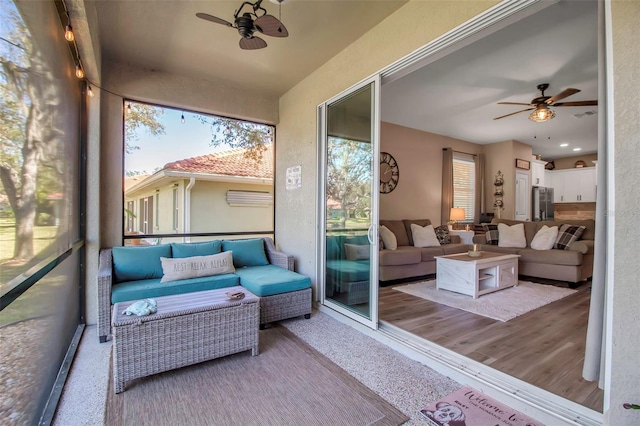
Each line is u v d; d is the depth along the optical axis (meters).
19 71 1.35
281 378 2.14
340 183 3.34
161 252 3.37
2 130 1.17
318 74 3.64
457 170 7.11
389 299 3.87
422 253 5.00
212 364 2.33
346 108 3.22
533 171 7.69
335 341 2.76
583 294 4.09
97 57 2.72
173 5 2.51
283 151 4.45
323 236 3.62
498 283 4.25
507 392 1.87
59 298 2.15
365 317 2.95
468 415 1.74
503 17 1.95
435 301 3.78
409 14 2.49
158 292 2.86
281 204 4.50
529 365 2.20
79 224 3.02
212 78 3.89
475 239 5.83
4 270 1.17
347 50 3.17
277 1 2.06
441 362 2.24
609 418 1.36
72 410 1.79
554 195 8.80
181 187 4.13
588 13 2.57
